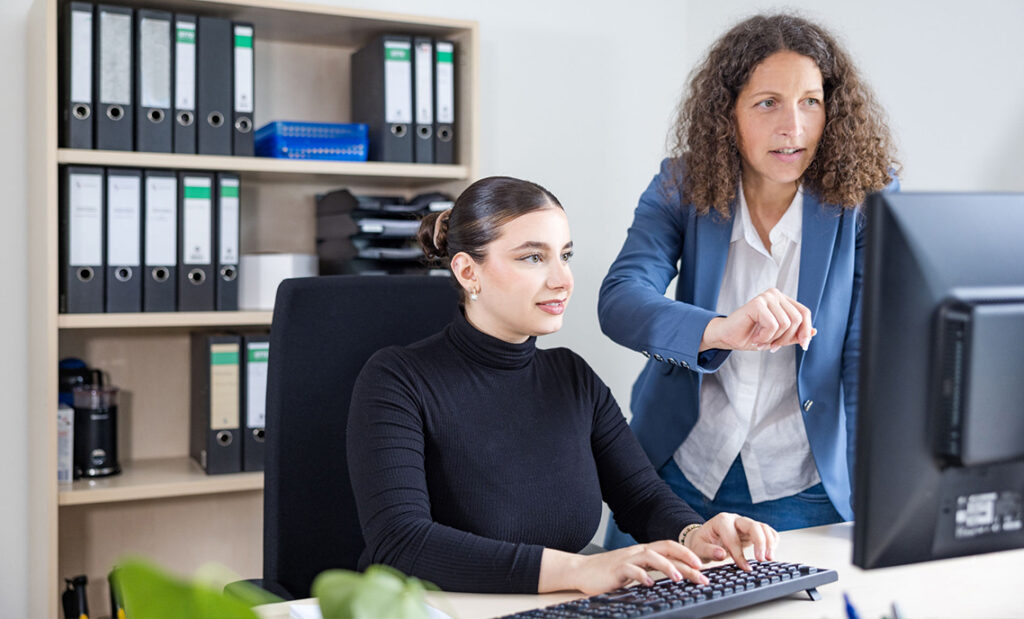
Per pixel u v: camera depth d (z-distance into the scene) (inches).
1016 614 43.3
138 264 92.7
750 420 68.9
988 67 85.0
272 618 44.9
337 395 62.6
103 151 89.9
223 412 96.9
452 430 54.4
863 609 43.9
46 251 88.0
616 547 74.3
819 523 68.8
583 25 123.6
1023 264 33.5
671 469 72.6
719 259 69.0
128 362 103.1
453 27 101.7
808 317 54.4
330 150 99.8
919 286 32.1
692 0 128.0
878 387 32.2
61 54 91.8
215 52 94.5
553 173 123.0
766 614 43.2
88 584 101.4
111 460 96.0
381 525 50.4
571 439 57.1
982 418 32.5
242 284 100.3
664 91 128.8
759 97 64.3
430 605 45.1
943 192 33.1
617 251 127.3
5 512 99.1
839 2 101.1
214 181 96.0
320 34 104.5
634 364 127.4
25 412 99.5
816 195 67.3
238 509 107.7
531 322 55.2
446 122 104.0
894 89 95.0
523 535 54.4
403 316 64.7
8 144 97.5
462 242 56.3
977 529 33.7
